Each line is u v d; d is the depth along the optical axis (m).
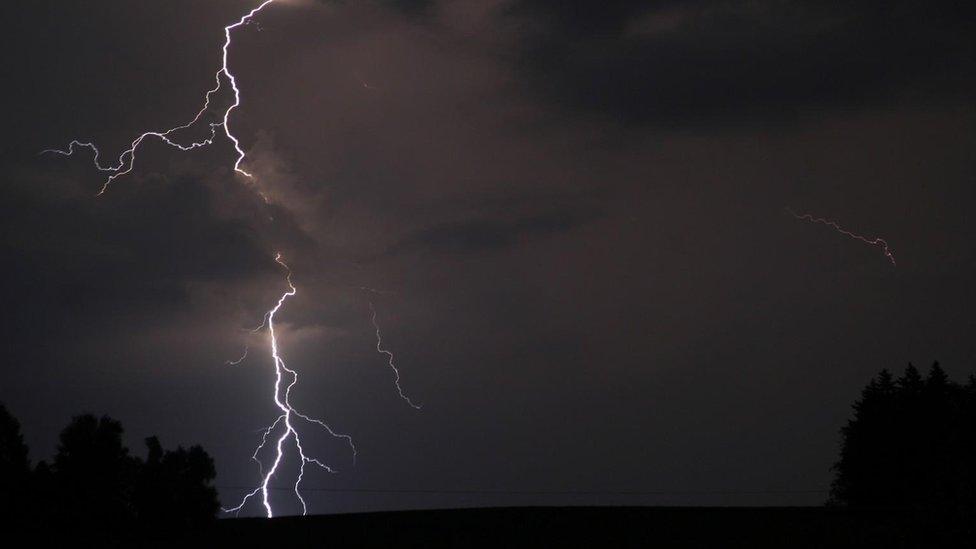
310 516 27.22
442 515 26.91
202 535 24.56
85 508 24.27
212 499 25.42
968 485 23.02
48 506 24.05
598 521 25.59
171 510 24.52
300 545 23.25
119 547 23.05
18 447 24.34
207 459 26.02
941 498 23.17
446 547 22.84
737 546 22.38
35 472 24.33
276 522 26.31
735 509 27.23
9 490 23.84
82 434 24.70
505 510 27.45
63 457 24.52
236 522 26.39
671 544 22.73
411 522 25.91
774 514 26.25
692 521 25.39
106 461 24.64
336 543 23.41
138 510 24.47
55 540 23.47
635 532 24.12
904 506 27.00
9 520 23.72
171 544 23.47
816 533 23.53
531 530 24.58
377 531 24.75
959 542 22.22
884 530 23.66
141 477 24.81
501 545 22.95
